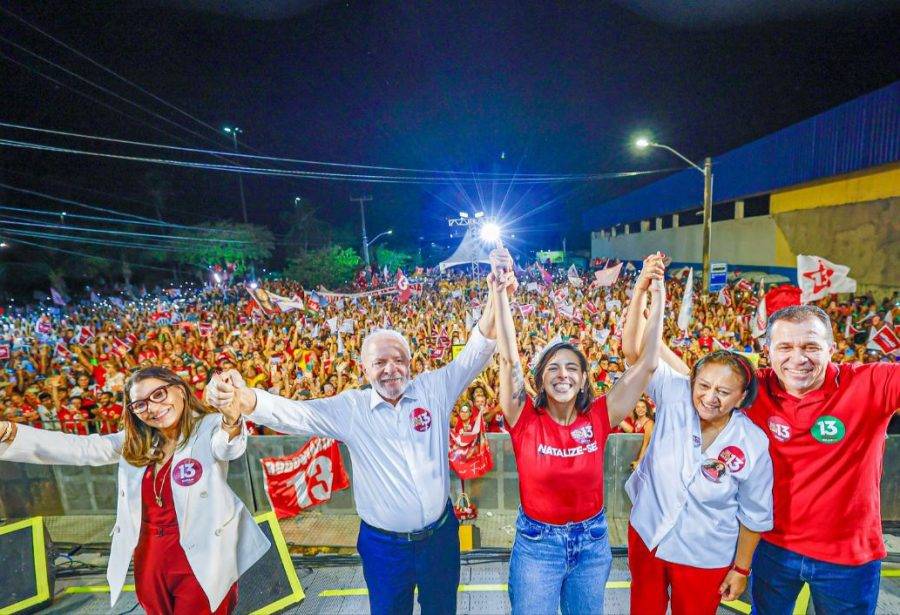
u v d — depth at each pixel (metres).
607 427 2.64
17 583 4.02
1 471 5.68
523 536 2.67
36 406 8.05
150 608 2.78
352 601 4.03
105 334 15.63
